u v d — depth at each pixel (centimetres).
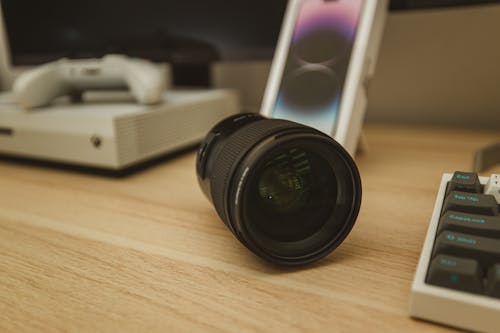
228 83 74
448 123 61
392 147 52
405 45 61
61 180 47
